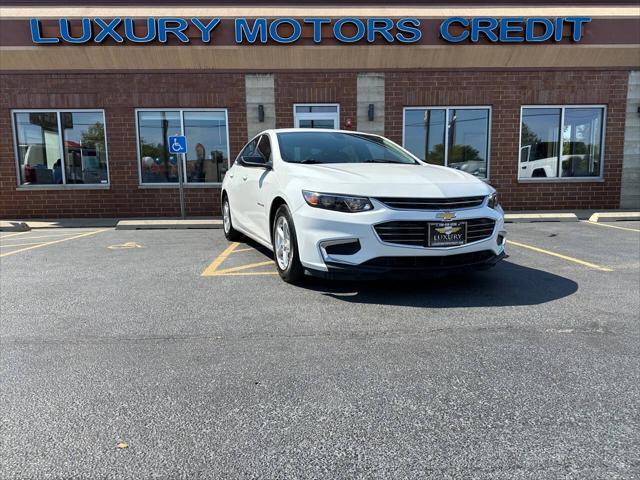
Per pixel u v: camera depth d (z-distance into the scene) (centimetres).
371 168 472
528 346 329
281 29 1053
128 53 1056
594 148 1172
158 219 1068
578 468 204
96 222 1048
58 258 639
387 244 400
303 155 527
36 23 1025
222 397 264
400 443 223
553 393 267
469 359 309
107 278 525
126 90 1088
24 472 203
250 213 602
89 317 395
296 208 440
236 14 1054
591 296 444
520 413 247
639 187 1175
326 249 417
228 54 1066
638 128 1150
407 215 402
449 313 396
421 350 323
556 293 454
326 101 1102
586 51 1097
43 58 1055
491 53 1087
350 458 212
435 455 214
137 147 1114
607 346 329
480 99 1117
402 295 448
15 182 1116
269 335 352
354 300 433
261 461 211
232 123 1107
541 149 1157
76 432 232
